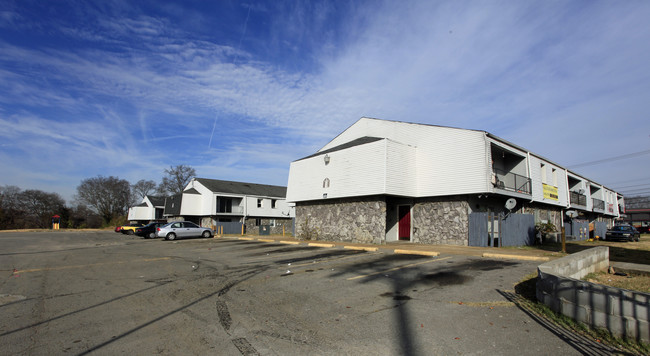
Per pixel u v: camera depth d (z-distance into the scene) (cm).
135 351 434
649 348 401
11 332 511
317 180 2227
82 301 693
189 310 616
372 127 2252
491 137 1741
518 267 979
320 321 541
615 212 4512
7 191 6475
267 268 1071
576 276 779
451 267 992
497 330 485
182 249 1802
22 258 1482
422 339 458
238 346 446
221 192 3884
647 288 720
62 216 6619
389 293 707
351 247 1614
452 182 1775
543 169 2445
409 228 1977
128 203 7656
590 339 445
